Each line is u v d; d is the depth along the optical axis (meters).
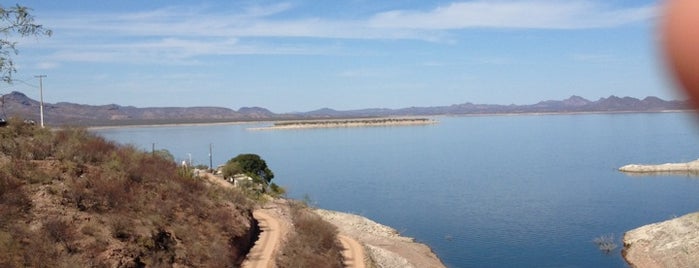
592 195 85.44
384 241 55.28
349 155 172.88
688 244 44.25
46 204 22.72
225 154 166.00
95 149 30.58
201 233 28.61
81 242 21.42
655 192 86.75
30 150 26.94
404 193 93.56
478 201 82.88
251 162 70.44
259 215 44.19
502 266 48.84
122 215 24.69
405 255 49.84
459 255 52.97
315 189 100.44
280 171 131.88
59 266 19.36
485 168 128.50
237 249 31.08
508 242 57.25
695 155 139.25
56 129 31.92
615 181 100.94
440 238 59.97
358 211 76.88
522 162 139.38
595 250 52.75
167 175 32.88
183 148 190.38
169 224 27.16
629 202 78.12
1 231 19.56
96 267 20.53
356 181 111.44
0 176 22.77
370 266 38.34
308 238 37.47
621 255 50.50
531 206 77.19
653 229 50.88
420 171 126.19
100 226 23.12
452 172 122.56
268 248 33.38
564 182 101.44
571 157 147.38
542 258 50.81
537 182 102.50
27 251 19.30
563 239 57.50
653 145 177.75
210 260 26.47
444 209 77.00
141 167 31.30
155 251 24.06
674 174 107.81
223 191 39.78
